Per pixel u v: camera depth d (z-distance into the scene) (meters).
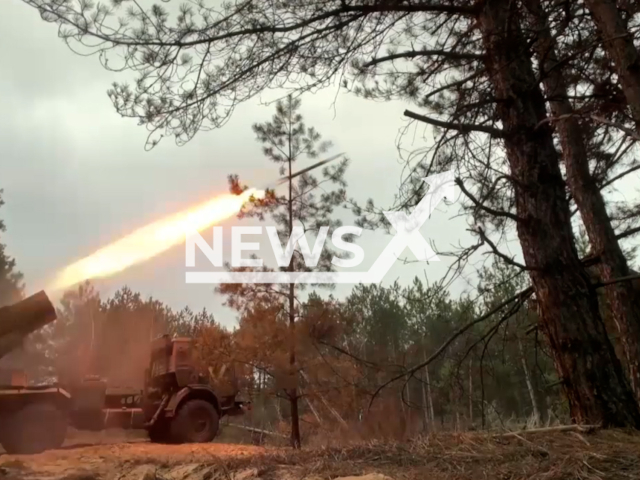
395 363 9.05
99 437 16.38
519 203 5.62
